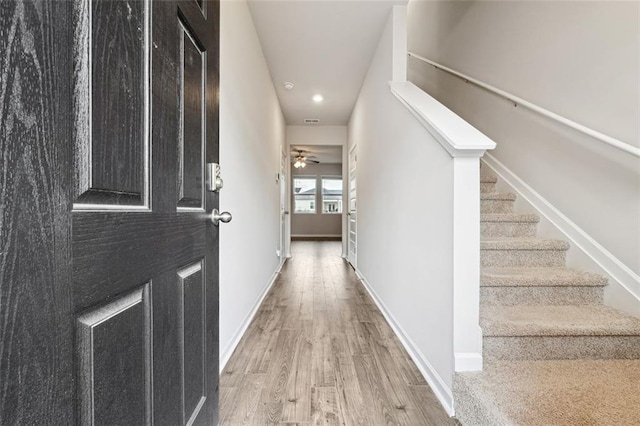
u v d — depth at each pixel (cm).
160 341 72
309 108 489
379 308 283
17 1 38
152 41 69
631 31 154
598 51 172
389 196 249
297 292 341
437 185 151
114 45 56
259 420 130
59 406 43
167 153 76
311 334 221
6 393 36
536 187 221
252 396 147
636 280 153
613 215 166
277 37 284
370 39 288
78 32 47
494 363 136
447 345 139
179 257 84
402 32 243
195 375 96
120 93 57
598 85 172
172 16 79
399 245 219
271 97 373
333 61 331
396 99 227
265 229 329
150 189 68
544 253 193
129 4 61
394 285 232
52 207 42
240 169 213
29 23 39
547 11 208
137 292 63
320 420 131
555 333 137
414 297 185
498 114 262
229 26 188
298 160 896
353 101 456
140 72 65
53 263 42
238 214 211
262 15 252
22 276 38
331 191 1083
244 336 217
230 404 141
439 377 148
